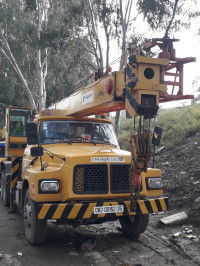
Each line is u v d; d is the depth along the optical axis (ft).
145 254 17.06
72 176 16.63
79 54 71.67
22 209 22.12
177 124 53.42
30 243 18.48
